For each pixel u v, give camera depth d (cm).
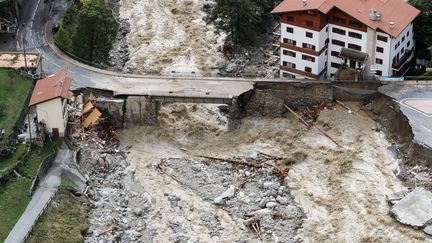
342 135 12719
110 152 12544
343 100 13425
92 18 14038
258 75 14425
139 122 13312
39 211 10794
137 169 12219
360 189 11594
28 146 11919
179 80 13700
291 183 11812
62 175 11681
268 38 15662
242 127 13162
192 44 15738
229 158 12431
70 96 12925
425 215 10950
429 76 13450
